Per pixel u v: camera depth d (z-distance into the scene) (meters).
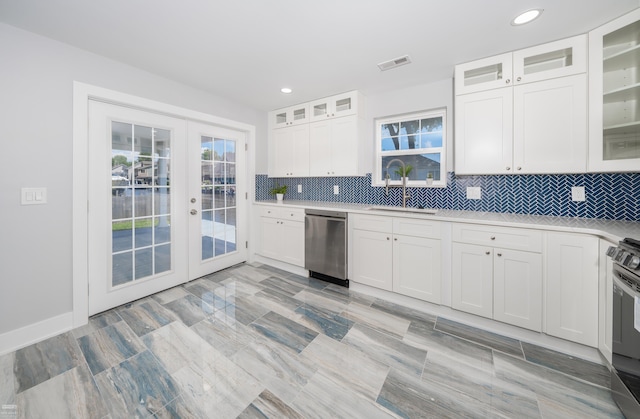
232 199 3.48
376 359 1.69
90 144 2.17
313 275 3.14
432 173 2.95
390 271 2.48
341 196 3.51
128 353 1.73
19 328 1.81
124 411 1.30
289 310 2.33
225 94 3.10
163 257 2.74
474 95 2.24
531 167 2.03
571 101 1.88
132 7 1.57
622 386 1.26
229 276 3.17
